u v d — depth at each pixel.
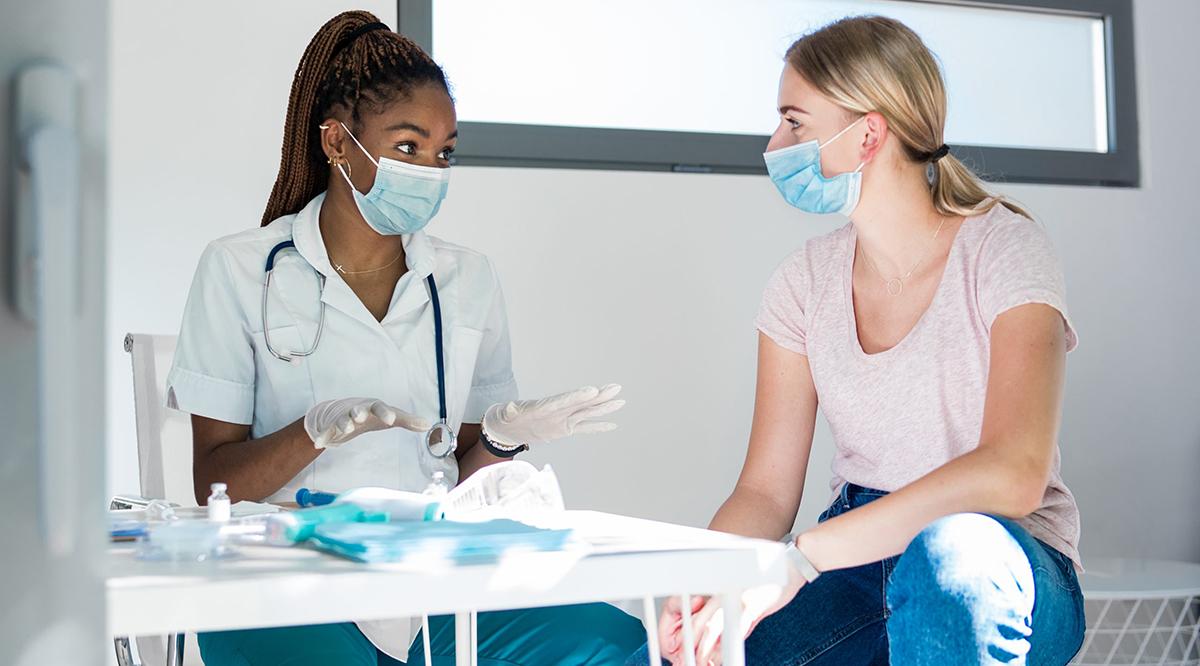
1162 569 2.71
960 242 1.61
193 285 1.77
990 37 3.38
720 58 3.16
